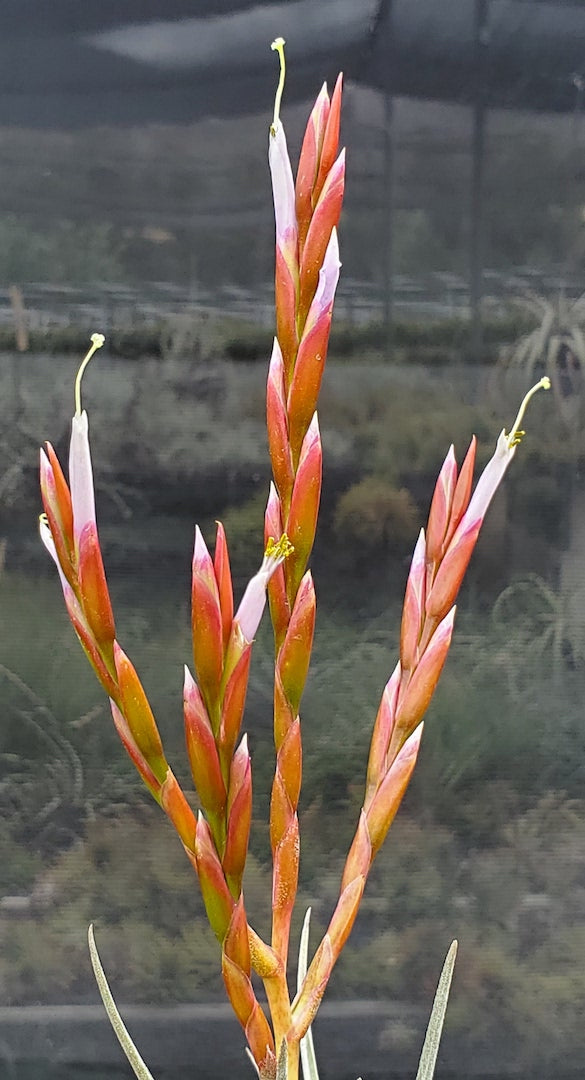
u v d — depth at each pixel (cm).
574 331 40
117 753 41
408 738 17
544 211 39
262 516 40
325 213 15
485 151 39
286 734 17
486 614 41
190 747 15
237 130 39
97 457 40
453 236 39
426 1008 42
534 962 42
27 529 40
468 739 41
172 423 40
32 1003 41
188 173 39
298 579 16
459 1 38
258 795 39
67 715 41
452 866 41
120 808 41
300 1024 16
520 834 41
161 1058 42
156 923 41
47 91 38
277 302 16
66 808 41
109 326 39
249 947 16
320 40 38
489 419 40
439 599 16
